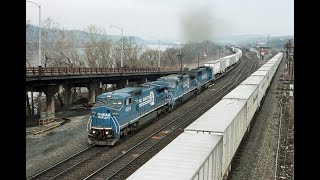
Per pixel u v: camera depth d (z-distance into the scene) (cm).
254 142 2436
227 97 2567
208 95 4894
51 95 3491
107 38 7219
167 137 2648
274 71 6525
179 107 4053
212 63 6266
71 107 4103
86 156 2147
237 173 1820
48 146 2388
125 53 7738
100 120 2395
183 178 986
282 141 2473
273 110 3719
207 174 1238
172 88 3772
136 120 2772
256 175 1811
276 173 1838
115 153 2233
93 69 4331
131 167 1944
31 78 3091
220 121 1720
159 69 6556
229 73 7619
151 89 3141
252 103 2855
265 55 13475
